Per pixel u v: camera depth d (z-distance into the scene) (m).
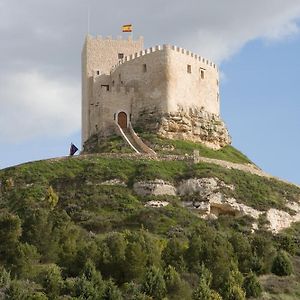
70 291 80.56
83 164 121.81
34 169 121.06
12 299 77.19
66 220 98.31
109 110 139.38
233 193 117.19
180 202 115.06
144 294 80.00
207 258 90.50
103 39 151.38
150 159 123.44
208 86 144.38
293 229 117.31
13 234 91.00
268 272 95.38
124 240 89.62
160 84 138.50
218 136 141.62
